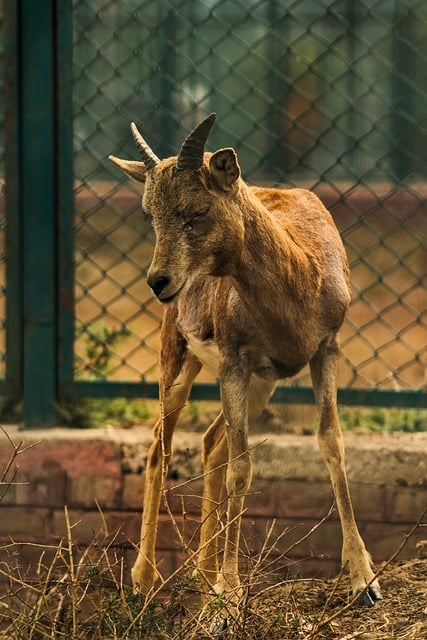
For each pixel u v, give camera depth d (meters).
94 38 17.25
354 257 20.16
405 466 9.68
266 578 9.27
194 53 19.17
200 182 7.38
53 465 10.04
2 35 10.80
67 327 10.48
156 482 9.22
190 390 9.67
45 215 10.42
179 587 7.89
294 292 7.93
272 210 8.57
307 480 9.76
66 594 8.66
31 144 10.38
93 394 10.46
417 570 8.78
